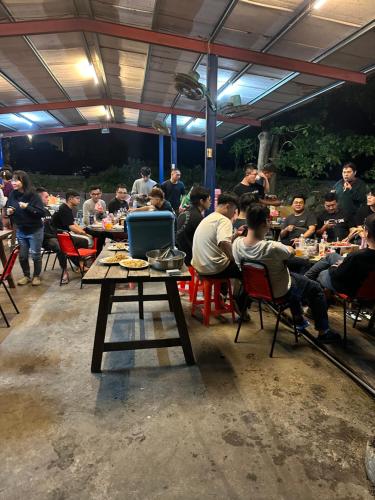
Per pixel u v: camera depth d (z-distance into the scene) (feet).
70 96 27.14
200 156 48.16
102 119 36.99
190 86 15.23
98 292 13.74
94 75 22.72
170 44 15.70
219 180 41.39
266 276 8.57
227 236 9.89
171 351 9.16
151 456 5.75
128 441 6.07
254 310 12.20
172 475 5.40
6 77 21.72
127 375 8.05
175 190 21.53
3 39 16.67
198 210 12.18
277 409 6.93
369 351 9.25
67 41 17.48
